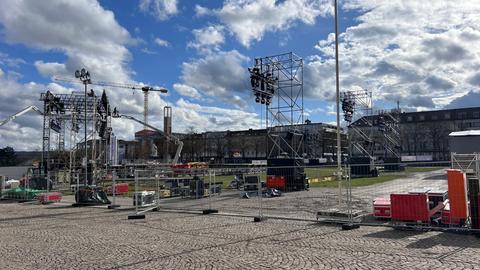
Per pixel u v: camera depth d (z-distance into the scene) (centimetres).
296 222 1459
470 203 1135
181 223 1502
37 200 2778
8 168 5894
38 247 1088
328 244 1044
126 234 1273
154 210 1950
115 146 6166
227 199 2514
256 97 3597
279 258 898
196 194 2652
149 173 3094
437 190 1377
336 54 1558
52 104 4731
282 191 3019
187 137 12356
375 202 1459
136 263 879
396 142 8344
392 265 811
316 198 2406
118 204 2359
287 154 3684
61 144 5650
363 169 4366
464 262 821
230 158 12375
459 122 12494
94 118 3728
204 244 1078
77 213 1961
